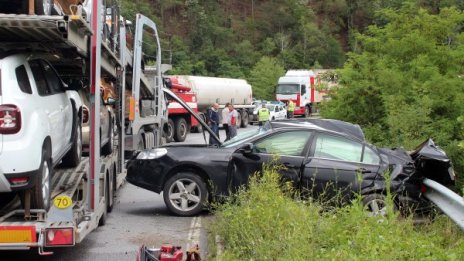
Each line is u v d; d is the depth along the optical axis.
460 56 16.44
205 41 93.19
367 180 9.88
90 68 7.72
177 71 79.00
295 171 10.20
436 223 8.66
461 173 13.04
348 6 129.25
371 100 16.48
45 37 7.12
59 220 6.79
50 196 7.66
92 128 7.72
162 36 90.25
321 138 10.44
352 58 17.70
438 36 17.52
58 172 9.49
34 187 7.03
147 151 11.00
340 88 17.33
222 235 8.30
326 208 8.86
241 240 7.30
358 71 17.27
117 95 13.34
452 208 8.19
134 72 16.25
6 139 6.71
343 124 11.20
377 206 9.69
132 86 16.27
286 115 49.81
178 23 99.50
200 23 97.12
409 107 14.52
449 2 26.61
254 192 8.28
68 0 8.29
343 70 17.50
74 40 7.15
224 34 99.00
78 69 9.94
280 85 53.66
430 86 14.95
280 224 6.95
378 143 14.92
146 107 18.69
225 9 118.12
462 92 15.04
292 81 53.25
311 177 10.11
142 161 10.84
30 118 7.03
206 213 10.99
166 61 26.28
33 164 6.89
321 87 18.39
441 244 7.50
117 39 13.41
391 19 18.30
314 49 107.12
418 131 14.02
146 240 9.05
